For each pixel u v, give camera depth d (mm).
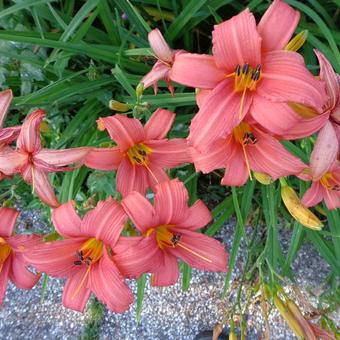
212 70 331
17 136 391
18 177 659
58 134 628
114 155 393
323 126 350
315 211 759
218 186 782
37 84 647
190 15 583
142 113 482
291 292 782
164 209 380
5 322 810
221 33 318
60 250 391
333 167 386
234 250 621
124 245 372
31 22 654
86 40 637
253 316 783
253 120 355
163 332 790
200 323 787
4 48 583
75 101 659
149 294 801
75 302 408
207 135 330
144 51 517
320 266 796
